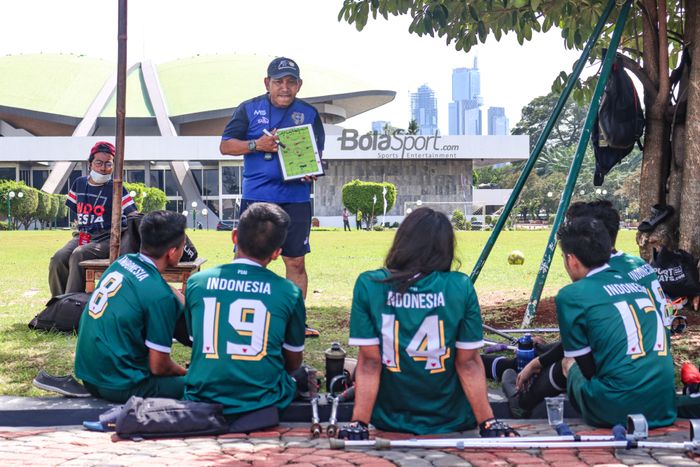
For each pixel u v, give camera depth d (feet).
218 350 12.42
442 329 11.71
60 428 12.79
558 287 36.47
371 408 11.82
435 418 12.07
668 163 26.45
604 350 12.11
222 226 192.65
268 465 10.27
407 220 12.09
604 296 12.19
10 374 17.25
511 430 11.73
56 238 102.22
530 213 268.41
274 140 20.35
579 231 12.64
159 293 13.66
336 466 10.25
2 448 11.27
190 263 23.98
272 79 20.68
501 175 369.30
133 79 278.87
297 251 21.26
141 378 13.71
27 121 265.54
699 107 24.53
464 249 71.31
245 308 12.50
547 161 319.06
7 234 120.78
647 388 11.94
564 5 26.20
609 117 25.17
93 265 23.06
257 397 12.48
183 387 13.84
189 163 231.50
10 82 265.13
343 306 29.68
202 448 11.28
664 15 25.49
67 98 263.90
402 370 11.83
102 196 24.47
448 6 25.86
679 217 25.64
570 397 12.98
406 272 11.77
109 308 13.74
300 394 13.92
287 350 13.19
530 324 21.38
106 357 13.65
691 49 25.27
